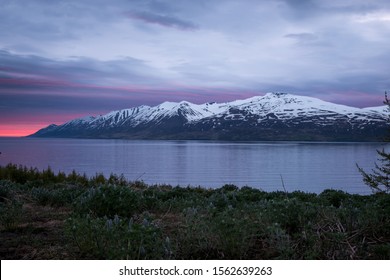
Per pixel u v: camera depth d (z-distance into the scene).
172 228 7.27
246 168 117.62
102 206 8.32
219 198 10.23
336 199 10.98
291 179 84.69
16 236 6.95
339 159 168.25
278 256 5.75
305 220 6.98
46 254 5.92
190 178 82.25
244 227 5.95
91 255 5.76
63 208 9.74
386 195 8.27
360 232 6.45
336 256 5.62
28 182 14.45
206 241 5.88
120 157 171.50
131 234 5.39
